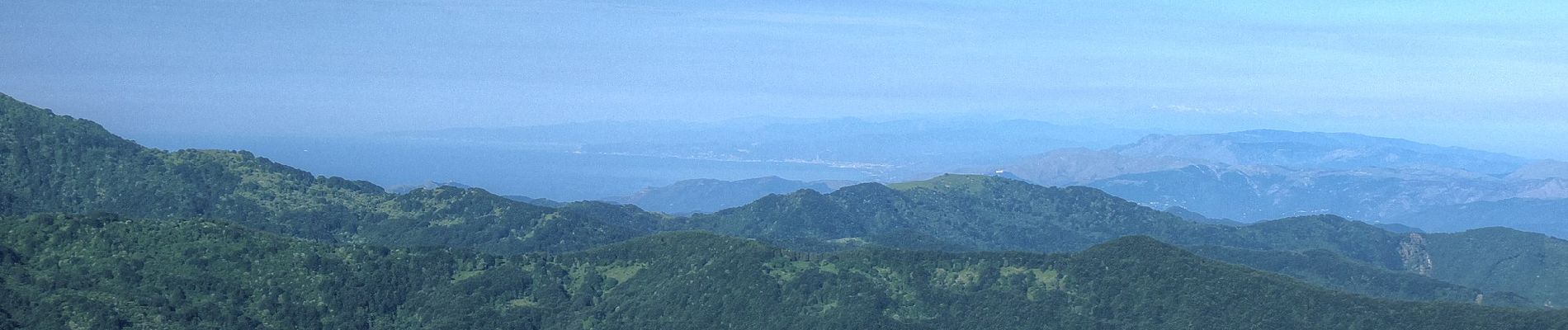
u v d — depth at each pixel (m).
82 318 194.88
